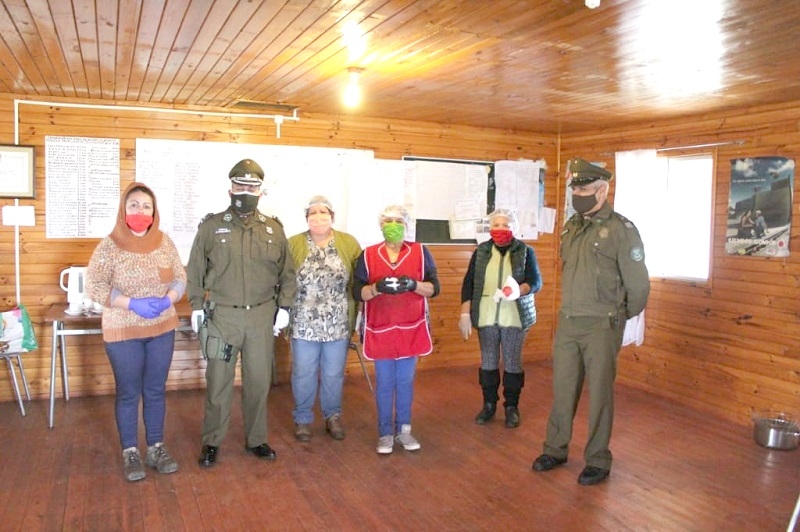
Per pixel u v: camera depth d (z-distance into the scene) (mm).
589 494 3252
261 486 3291
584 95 4250
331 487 3293
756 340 4426
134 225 3184
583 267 3330
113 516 2943
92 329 4418
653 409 4762
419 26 2826
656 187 5211
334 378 3938
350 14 2680
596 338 3303
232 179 3430
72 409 4492
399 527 2887
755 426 4074
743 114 4547
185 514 2975
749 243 4473
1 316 4219
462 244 5922
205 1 2543
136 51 3330
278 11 2652
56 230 4711
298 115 5301
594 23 2729
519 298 4203
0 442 3842
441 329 5887
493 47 3143
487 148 5973
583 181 3283
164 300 3230
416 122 5688
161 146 4926
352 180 5477
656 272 5188
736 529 2912
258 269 3453
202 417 4387
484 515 3012
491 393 4332
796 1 2428
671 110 4723
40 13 2711
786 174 4258
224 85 4203
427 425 4297
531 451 3836
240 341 3463
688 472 3561
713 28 2768
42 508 3010
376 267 3693
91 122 4750
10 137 4578
